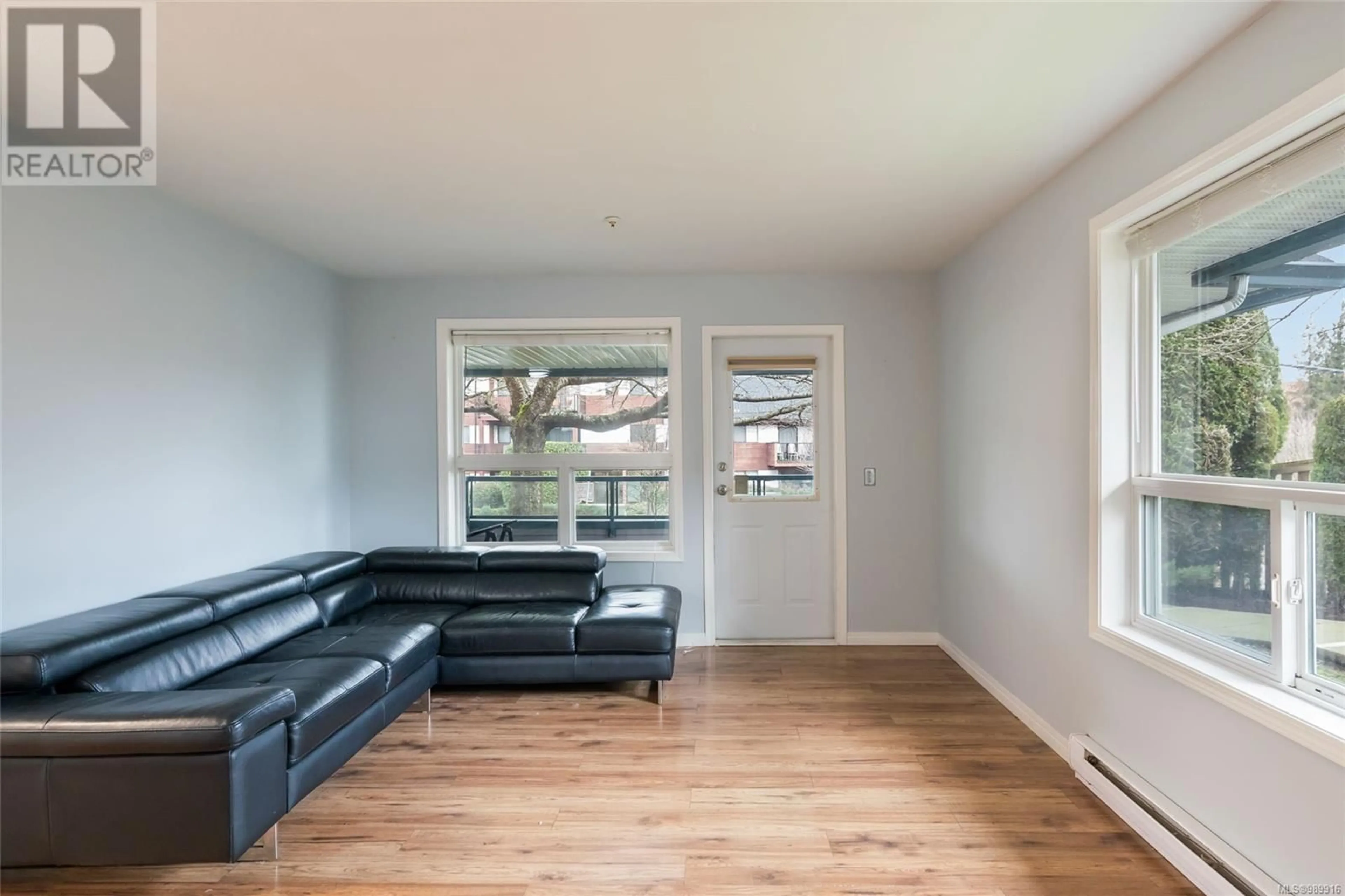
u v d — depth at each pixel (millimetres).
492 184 2602
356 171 2467
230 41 1662
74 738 1595
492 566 3646
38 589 2115
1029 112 2057
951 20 1605
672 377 4039
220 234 2951
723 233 3227
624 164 2432
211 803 1610
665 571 4059
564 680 3094
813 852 1917
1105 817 2082
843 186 2652
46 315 2152
